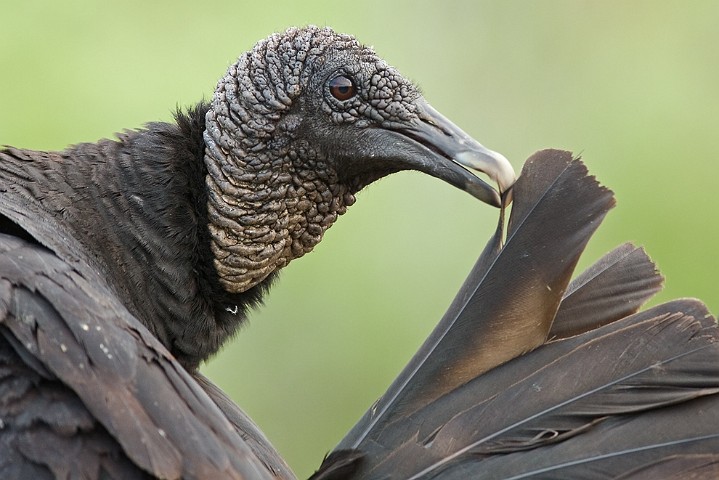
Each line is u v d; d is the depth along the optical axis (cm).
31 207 824
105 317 747
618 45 1695
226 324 912
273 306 1487
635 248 868
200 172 895
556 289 824
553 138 1634
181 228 873
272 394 1464
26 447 700
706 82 1689
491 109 1633
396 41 1633
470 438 801
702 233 1583
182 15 1572
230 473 721
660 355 797
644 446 767
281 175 911
